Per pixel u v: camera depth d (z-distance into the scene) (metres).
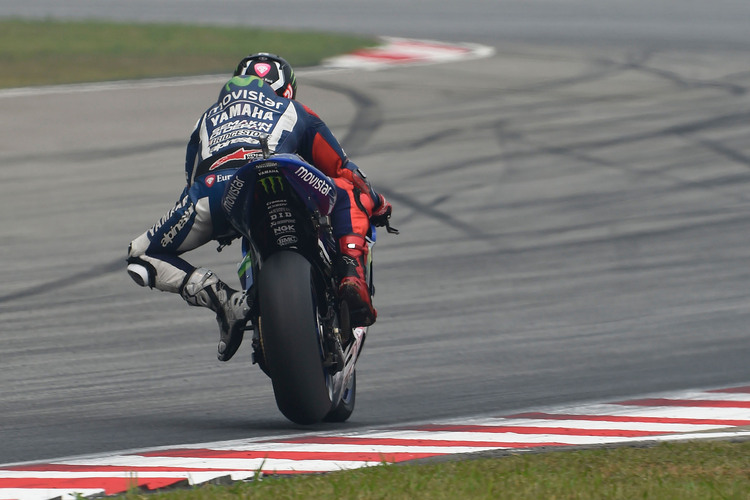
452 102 61.75
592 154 49.69
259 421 19.17
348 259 17.67
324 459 15.91
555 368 23.08
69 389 21.58
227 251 34.97
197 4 127.12
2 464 16.23
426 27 104.25
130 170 46.81
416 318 27.70
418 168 47.22
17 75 69.94
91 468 15.67
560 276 31.97
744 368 22.81
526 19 112.06
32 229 37.97
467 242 36.25
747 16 114.62
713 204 41.09
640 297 29.53
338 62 76.12
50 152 49.97
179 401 20.72
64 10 118.44
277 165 15.99
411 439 17.34
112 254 34.88
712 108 59.81
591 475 14.20
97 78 69.19
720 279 31.31
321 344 17.05
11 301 29.59
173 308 28.70
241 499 13.19
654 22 108.12
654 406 19.77
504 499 12.98
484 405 20.17
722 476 14.21
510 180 45.09
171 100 61.91
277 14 116.62
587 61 78.31
